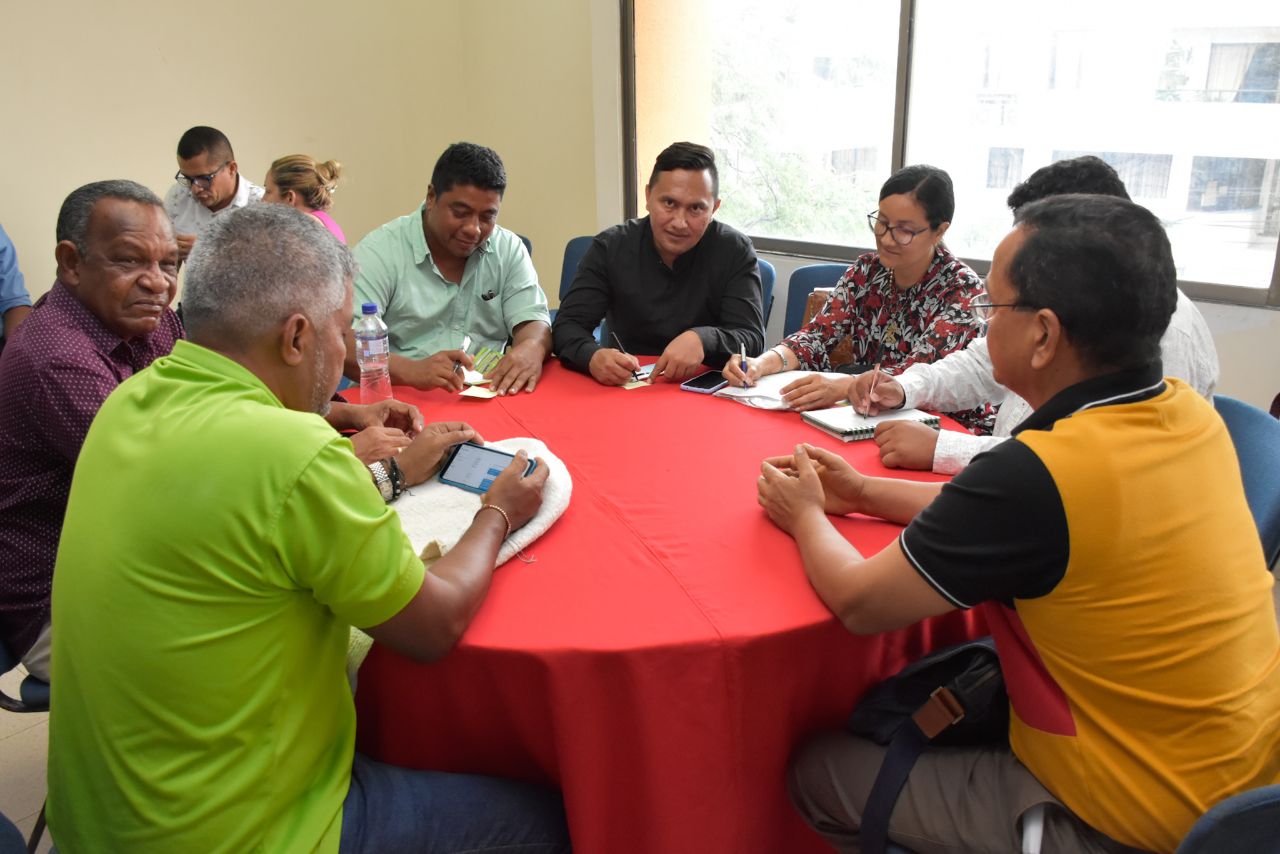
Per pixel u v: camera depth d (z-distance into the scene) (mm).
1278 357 2646
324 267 999
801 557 1206
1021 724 1036
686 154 2225
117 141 3727
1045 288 958
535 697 1053
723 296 2418
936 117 3307
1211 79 2689
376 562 935
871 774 1124
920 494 1300
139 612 874
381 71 4469
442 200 2270
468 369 2129
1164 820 933
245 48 4000
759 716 1101
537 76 4355
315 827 976
